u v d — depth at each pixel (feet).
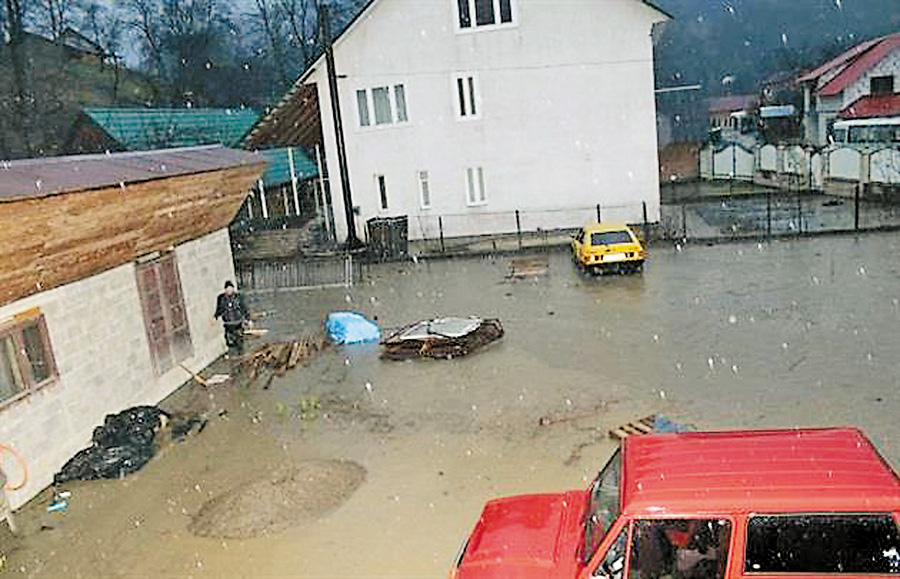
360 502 32.65
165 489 35.91
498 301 68.33
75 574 29.09
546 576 18.76
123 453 38.68
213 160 52.21
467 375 48.47
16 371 36.83
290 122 107.55
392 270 87.76
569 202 100.37
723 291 64.18
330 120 101.65
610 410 40.50
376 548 28.71
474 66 97.86
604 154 98.43
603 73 96.07
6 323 36.04
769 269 70.74
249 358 56.29
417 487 33.53
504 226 102.12
